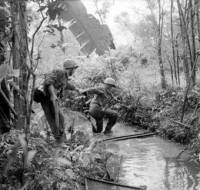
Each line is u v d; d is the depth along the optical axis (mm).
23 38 4270
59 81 7375
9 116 5352
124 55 15477
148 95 12539
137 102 11719
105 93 10234
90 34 4367
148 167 6777
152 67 14797
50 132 7293
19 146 4246
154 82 13422
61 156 5141
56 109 7039
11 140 4578
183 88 11852
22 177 4211
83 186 5445
